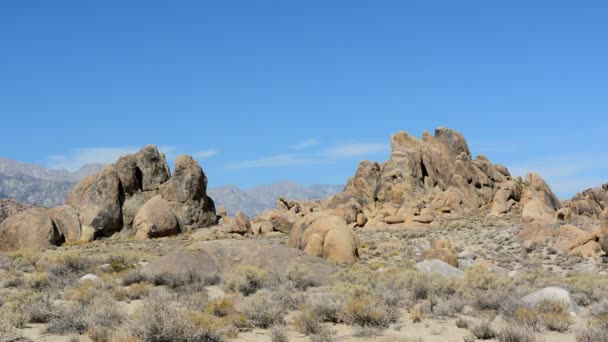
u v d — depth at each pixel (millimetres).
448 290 20406
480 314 16188
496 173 69625
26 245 46094
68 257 27172
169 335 11883
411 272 23828
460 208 63469
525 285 22516
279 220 56406
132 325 12195
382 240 48344
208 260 25297
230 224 56656
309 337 13383
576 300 19172
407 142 72375
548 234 42906
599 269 31984
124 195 55469
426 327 14859
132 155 57469
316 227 34656
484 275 23641
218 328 13281
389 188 65062
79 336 13227
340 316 15234
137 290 19672
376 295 18547
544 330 14031
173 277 22266
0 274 24766
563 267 33469
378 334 13766
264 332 13992
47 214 48688
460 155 67812
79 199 53281
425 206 63906
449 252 31688
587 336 12633
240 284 21266
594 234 38625
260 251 26281
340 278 23906
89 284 21391
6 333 12117
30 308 15414
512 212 62500
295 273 23453
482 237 47750
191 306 16703
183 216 57188
